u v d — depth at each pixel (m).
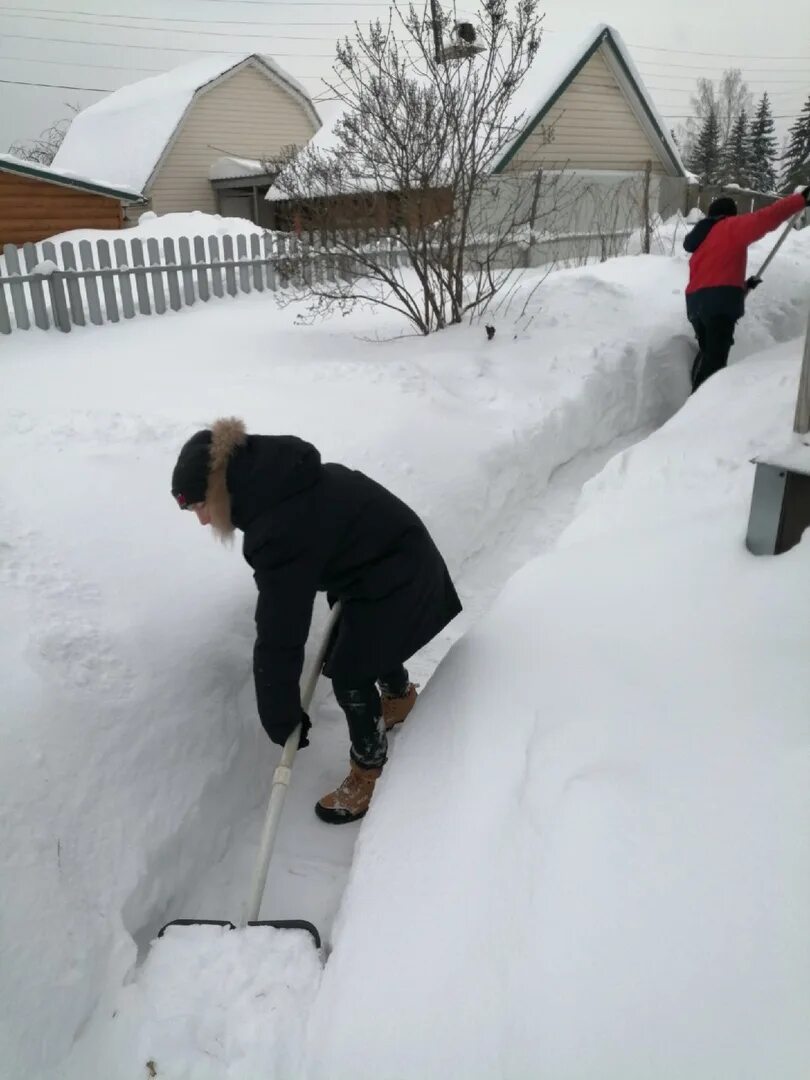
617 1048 1.46
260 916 2.29
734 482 3.44
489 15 6.19
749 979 1.46
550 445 5.27
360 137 6.41
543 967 1.62
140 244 8.02
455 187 6.51
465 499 4.29
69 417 4.34
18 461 3.71
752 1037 1.38
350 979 1.84
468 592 3.98
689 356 6.74
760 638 2.26
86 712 2.38
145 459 3.87
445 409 5.09
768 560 2.59
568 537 3.49
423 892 1.94
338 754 2.99
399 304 8.11
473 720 2.38
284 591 2.18
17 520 3.17
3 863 1.94
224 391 5.16
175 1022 1.84
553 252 12.69
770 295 8.00
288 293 9.27
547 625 2.70
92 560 3.02
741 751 1.91
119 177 21.89
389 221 6.90
